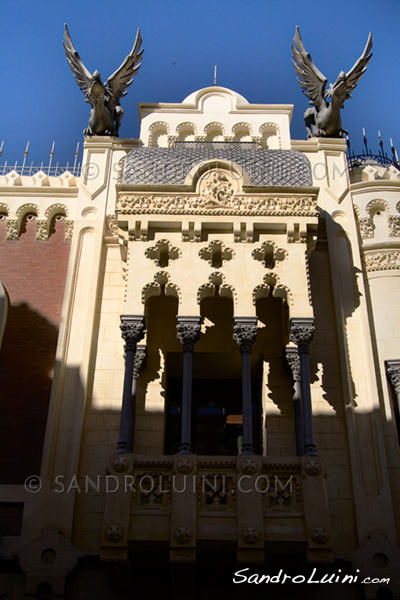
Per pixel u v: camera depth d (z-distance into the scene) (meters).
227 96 20.66
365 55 19.80
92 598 13.04
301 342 14.47
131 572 12.85
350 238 17.23
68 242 17.72
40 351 16.02
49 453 14.26
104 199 17.88
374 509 13.71
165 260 15.69
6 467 14.46
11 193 18.33
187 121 20.03
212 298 16.73
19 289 16.95
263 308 16.55
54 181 18.78
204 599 13.30
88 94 19.72
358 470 14.14
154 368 15.74
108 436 14.68
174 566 12.34
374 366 15.37
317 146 18.92
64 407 14.91
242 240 15.50
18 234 17.88
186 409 13.59
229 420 16.92
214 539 12.31
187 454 13.05
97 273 16.64
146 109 20.20
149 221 15.48
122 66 20.16
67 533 13.42
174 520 12.41
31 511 13.88
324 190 17.98
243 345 14.32
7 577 13.12
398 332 16.06
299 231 15.48
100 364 15.53
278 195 15.84
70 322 16.00
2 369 15.75
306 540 12.33
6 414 15.15
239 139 19.95
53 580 12.87
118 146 18.95
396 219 17.72
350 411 14.77
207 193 15.81
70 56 20.16
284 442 14.98
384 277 16.86
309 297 14.86
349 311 16.17
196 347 16.27
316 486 12.77
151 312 16.39
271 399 15.49
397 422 15.41
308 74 20.12
